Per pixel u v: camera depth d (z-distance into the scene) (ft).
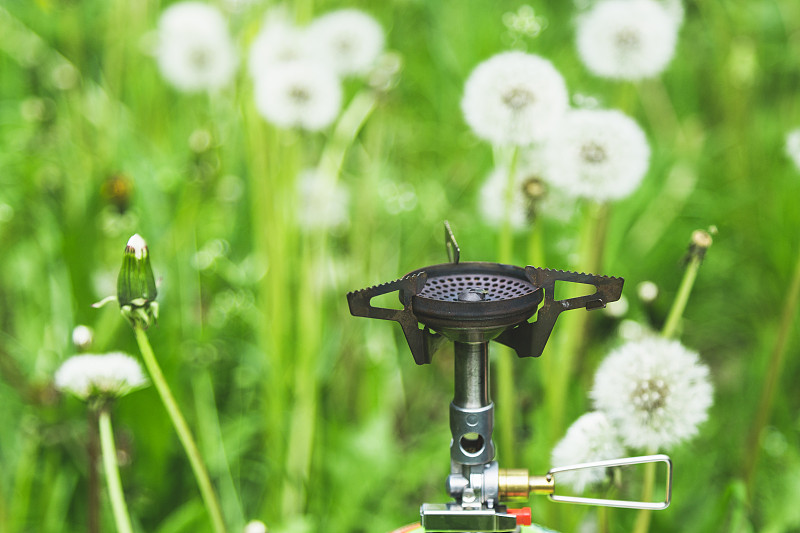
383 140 3.85
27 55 3.68
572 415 2.86
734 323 3.58
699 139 3.99
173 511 2.94
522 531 2.12
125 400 2.89
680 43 4.46
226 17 3.34
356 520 2.91
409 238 3.65
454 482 2.07
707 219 3.71
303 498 2.90
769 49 4.31
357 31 3.18
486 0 4.12
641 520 2.39
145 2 3.79
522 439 2.83
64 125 3.51
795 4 4.34
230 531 2.85
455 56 3.79
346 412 3.29
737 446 3.05
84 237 3.00
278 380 2.97
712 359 3.56
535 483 2.07
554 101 2.51
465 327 1.98
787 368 3.23
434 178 3.85
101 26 4.08
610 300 2.02
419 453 2.99
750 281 3.56
